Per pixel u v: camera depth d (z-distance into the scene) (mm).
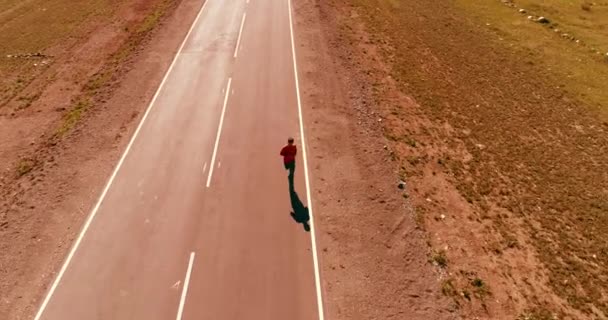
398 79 33625
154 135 25953
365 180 23391
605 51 41531
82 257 18797
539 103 33031
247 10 41594
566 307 18312
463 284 18641
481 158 26625
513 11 49000
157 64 33031
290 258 18891
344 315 16812
